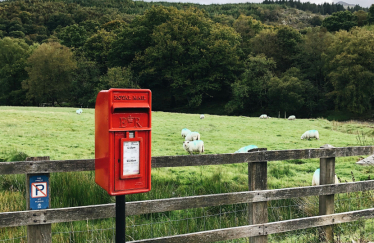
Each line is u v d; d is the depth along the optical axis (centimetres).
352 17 9075
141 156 311
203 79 6762
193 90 6556
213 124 3017
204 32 6931
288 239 563
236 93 6341
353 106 5475
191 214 736
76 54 7044
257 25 8862
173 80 6969
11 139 1808
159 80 7350
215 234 416
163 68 6894
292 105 6038
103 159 315
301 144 2097
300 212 689
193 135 1992
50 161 350
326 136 2477
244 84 6506
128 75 6419
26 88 6619
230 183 1030
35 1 16762
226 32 6981
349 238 534
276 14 19012
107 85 6159
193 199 411
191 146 1683
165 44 6531
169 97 7775
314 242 528
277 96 6172
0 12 13200
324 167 516
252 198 445
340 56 5616
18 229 580
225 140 2198
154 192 877
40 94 6450
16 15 12988
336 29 8675
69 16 13688
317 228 545
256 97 6694
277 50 7319
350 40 5762
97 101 336
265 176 461
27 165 341
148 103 316
